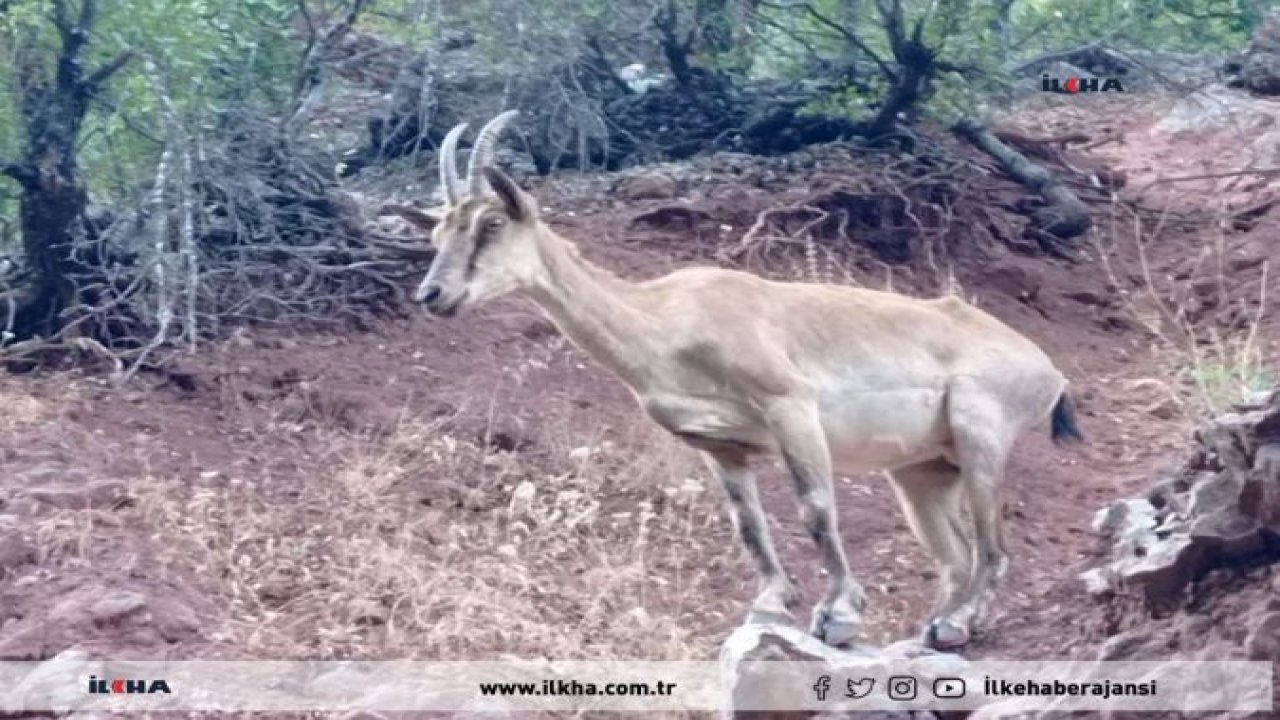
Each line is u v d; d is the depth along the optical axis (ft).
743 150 51.21
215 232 39.96
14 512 31.48
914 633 30.99
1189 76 61.11
